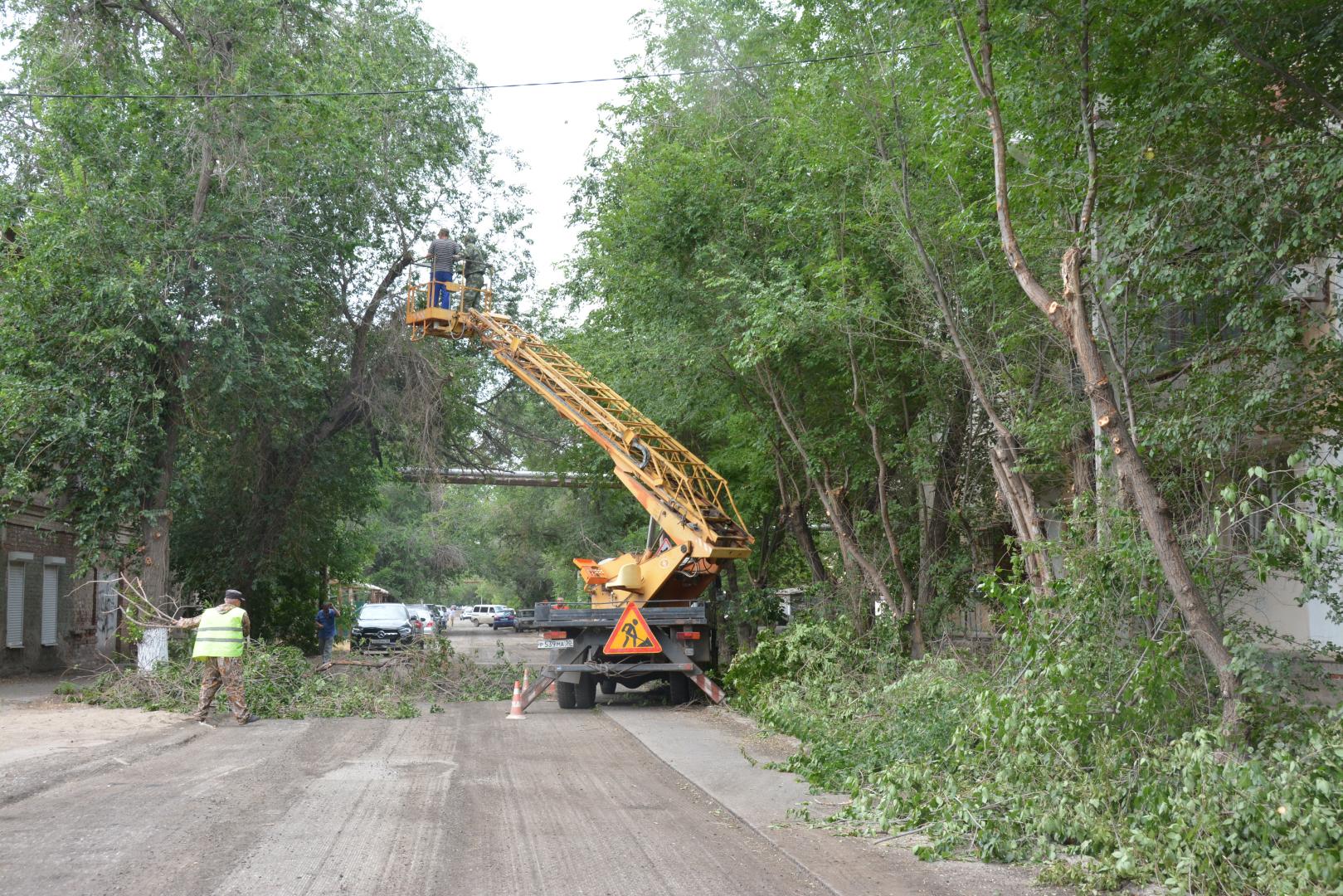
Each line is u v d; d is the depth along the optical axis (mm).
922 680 12125
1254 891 6074
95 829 7797
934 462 15914
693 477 18266
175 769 10664
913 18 10039
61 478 19000
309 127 22141
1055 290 11812
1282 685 7770
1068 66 9109
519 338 19188
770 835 7895
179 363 20812
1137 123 9281
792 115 14039
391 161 25719
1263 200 8570
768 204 15695
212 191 21156
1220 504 9445
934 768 9039
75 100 19828
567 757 11797
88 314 18906
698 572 17688
